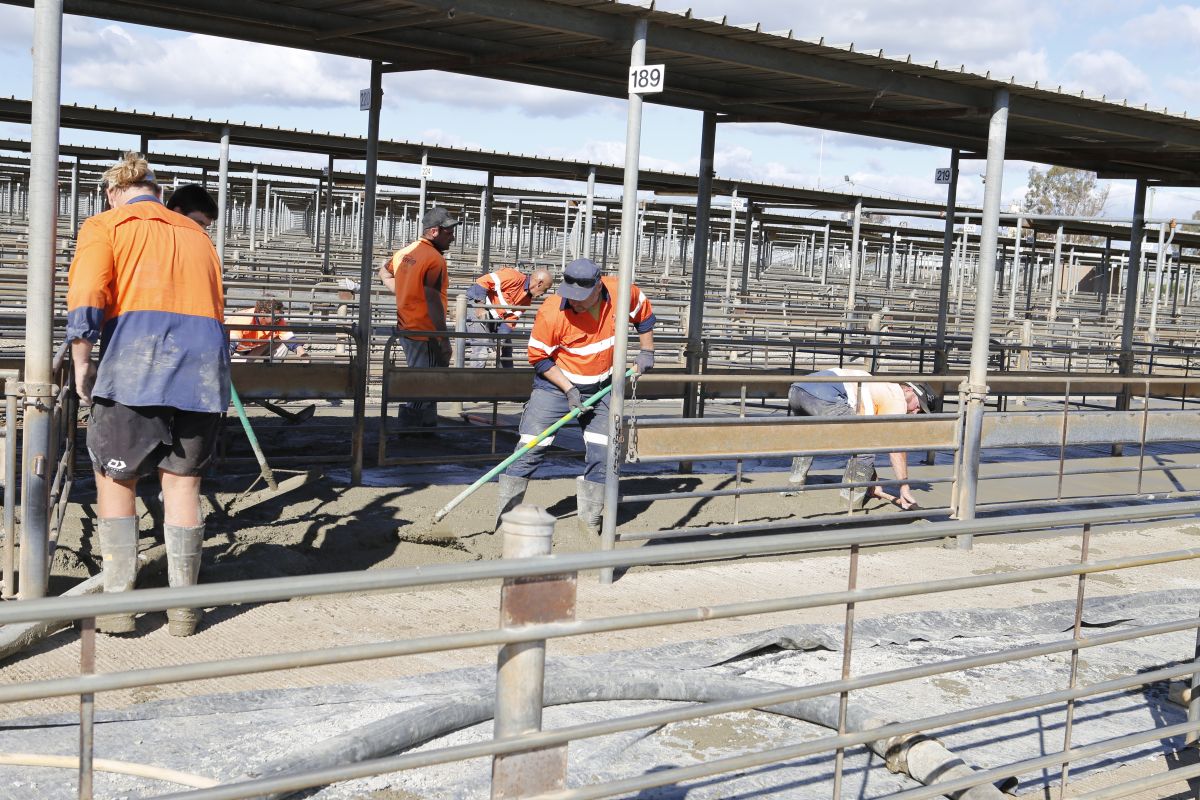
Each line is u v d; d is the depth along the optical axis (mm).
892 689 4945
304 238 35656
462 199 29719
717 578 6508
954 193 11516
